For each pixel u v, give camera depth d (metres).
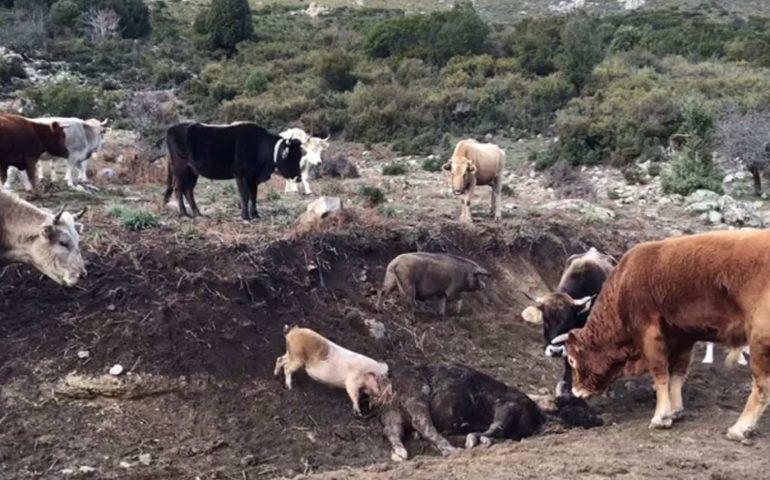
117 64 42.47
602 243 16.31
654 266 9.23
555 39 45.00
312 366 10.33
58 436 9.46
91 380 10.02
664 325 9.30
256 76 39.69
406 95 36.22
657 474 7.75
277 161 14.50
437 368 10.44
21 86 37.06
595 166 27.00
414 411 10.02
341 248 13.34
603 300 9.79
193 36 50.41
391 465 8.77
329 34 53.69
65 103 31.78
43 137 16.69
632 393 11.23
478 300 13.87
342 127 34.62
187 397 10.17
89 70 41.16
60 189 17.30
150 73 41.59
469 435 9.74
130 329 10.59
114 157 22.33
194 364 10.40
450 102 35.47
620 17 61.69
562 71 39.59
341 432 10.02
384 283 12.59
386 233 14.14
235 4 50.12
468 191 15.98
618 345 9.71
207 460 9.38
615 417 10.48
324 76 41.59
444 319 12.75
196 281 11.42
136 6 50.50
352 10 72.25
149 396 10.09
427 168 26.66
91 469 8.99
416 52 45.25
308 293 12.27
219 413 10.04
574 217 17.50
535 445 9.21
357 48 50.09
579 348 9.98
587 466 7.98
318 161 18.84
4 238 10.30
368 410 10.33
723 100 30.02
